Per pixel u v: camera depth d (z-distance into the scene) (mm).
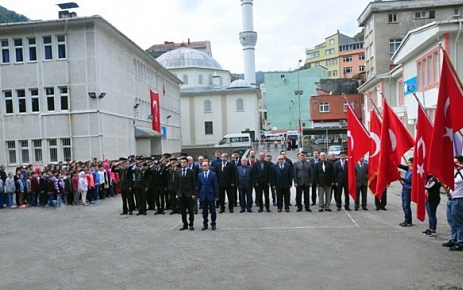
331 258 8977
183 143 69188
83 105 29125
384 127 12125
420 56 27812
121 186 16578
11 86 29766
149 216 15875
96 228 13594
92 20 28562
